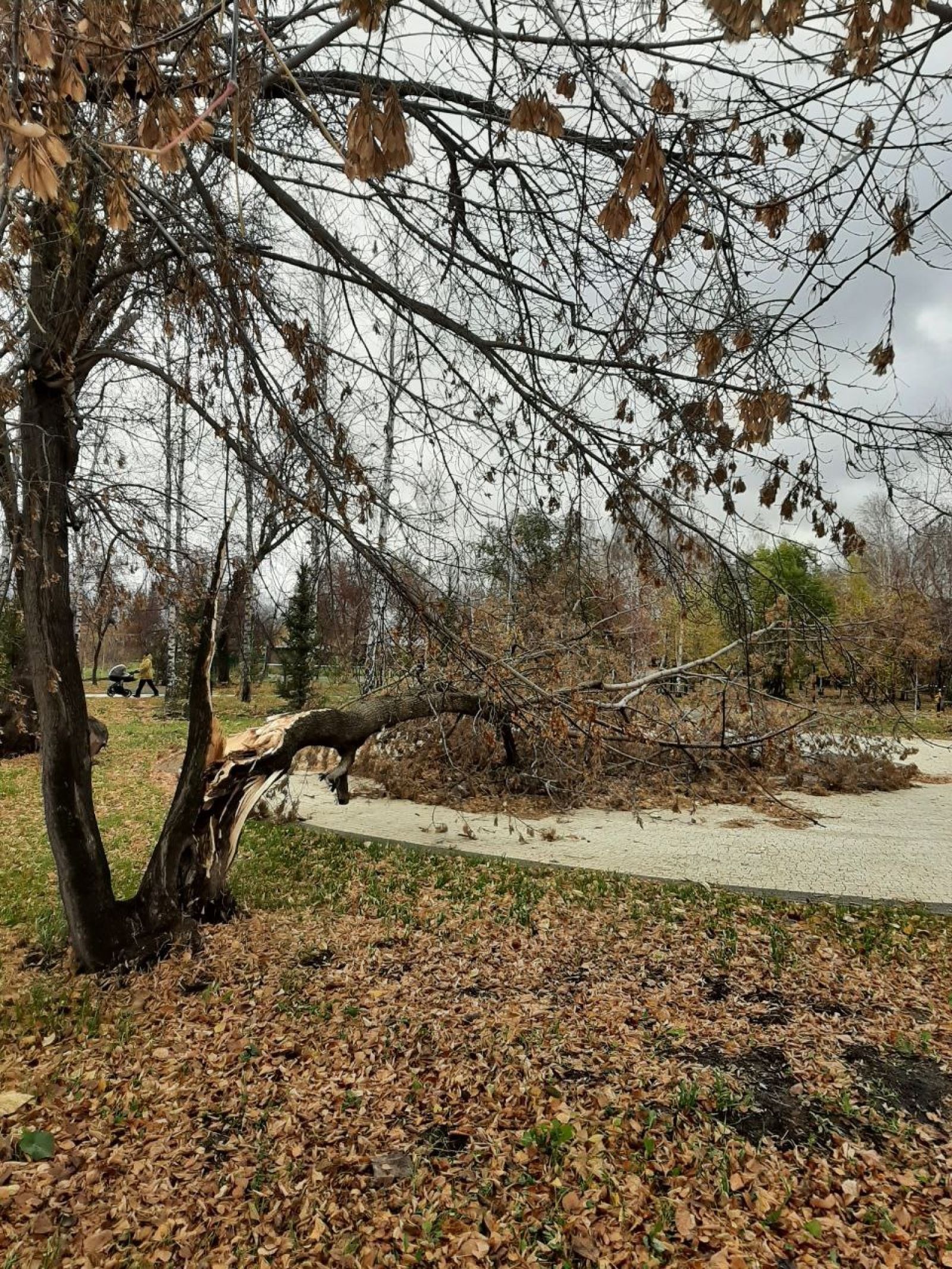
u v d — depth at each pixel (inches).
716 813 453.4
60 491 203.0
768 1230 123.9
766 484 136.0
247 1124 153.6
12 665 585.0
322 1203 131.0
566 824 424.5
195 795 233.8
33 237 161.9
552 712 190.7
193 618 249.9
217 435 172.4
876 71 82.9
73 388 203.5
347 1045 182.1
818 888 308.7
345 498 166.1
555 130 75.2
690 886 305.6
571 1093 161.9
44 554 202.4
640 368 130.1
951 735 776.9
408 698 289.6
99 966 218.7
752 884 314.3
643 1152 142.6
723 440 131.4
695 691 399.2
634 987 214.2
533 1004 203.0
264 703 875.4
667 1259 118.4
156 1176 138.0
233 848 261.6
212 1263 118.7
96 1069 173.3
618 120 102.7
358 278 159.3
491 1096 161.0
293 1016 195.9
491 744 227.0
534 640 270.4
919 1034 187.2
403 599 173.8
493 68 106.8
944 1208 128.6
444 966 228.7
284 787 428.8
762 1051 179.9
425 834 402.9
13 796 473.1
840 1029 190.2
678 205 71.4
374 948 242.1
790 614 163.3
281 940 246.4
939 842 386.3
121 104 100.9
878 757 554.6
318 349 166.1
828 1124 151.4
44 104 73.4
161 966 222.5
